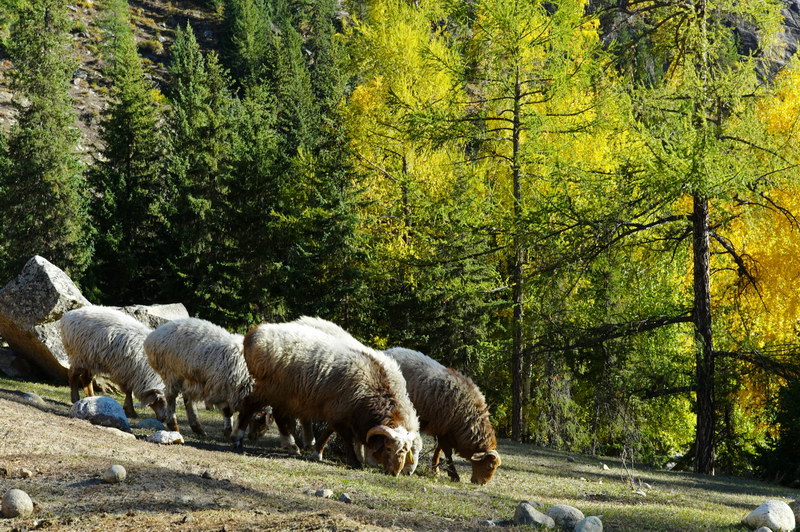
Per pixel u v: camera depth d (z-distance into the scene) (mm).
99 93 60625
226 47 71000
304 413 8727
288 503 5793
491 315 22188
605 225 15227
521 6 17422
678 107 14875
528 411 22281
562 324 18188
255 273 25688
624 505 8547
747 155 14312
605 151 19125
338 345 8688
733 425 20953
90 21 73062
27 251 30375
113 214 34031
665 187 14031
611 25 18094
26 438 6883
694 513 7809
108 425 9094
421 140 18594
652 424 21031
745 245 17828
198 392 9492
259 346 8555
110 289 32625
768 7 15031
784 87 17312
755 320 18859
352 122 23188
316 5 74688
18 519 4793
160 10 78875
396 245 20828
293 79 51562
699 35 15180
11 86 35406
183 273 28125
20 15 36188
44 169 30594
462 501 7207
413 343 21734
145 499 5395
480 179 19688
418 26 23219
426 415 9344
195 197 29953
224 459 7738
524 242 16406
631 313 19531
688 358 18938
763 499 10891
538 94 18656
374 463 8688
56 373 14461
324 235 22641
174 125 45969
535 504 7621
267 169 26266
